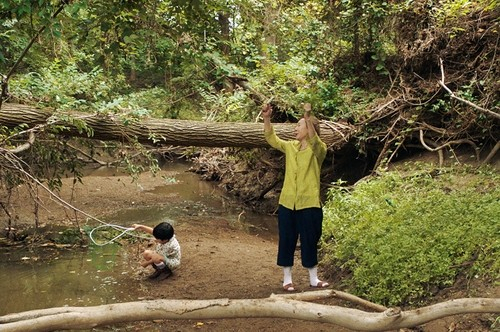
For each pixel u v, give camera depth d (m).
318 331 4.32
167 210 9.99
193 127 8.16
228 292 5.38
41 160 7.73
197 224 8.82
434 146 8.00
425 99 8.16
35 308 4.98
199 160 13.62
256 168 11.26
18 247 7.13
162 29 6.70
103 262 6.50
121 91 11.65
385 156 8.38
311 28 10.34
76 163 8.26
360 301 4.16
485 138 7.36
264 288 5.48
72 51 9.34
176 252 5.88
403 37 8.96
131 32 6.14
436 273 4.49
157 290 5.49
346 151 9.35
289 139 8.76
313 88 9.63
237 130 8.38
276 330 4.40
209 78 11.17
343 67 10.23
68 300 5.20
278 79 10.09
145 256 5.75
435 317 3.06
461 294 4.24
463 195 5.80
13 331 3.14
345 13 9.66
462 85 7.75
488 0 7.77
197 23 6.61
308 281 5.68
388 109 8.49
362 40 10.02
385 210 6.10
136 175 8.05
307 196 5.25
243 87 10.23
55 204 9.61
